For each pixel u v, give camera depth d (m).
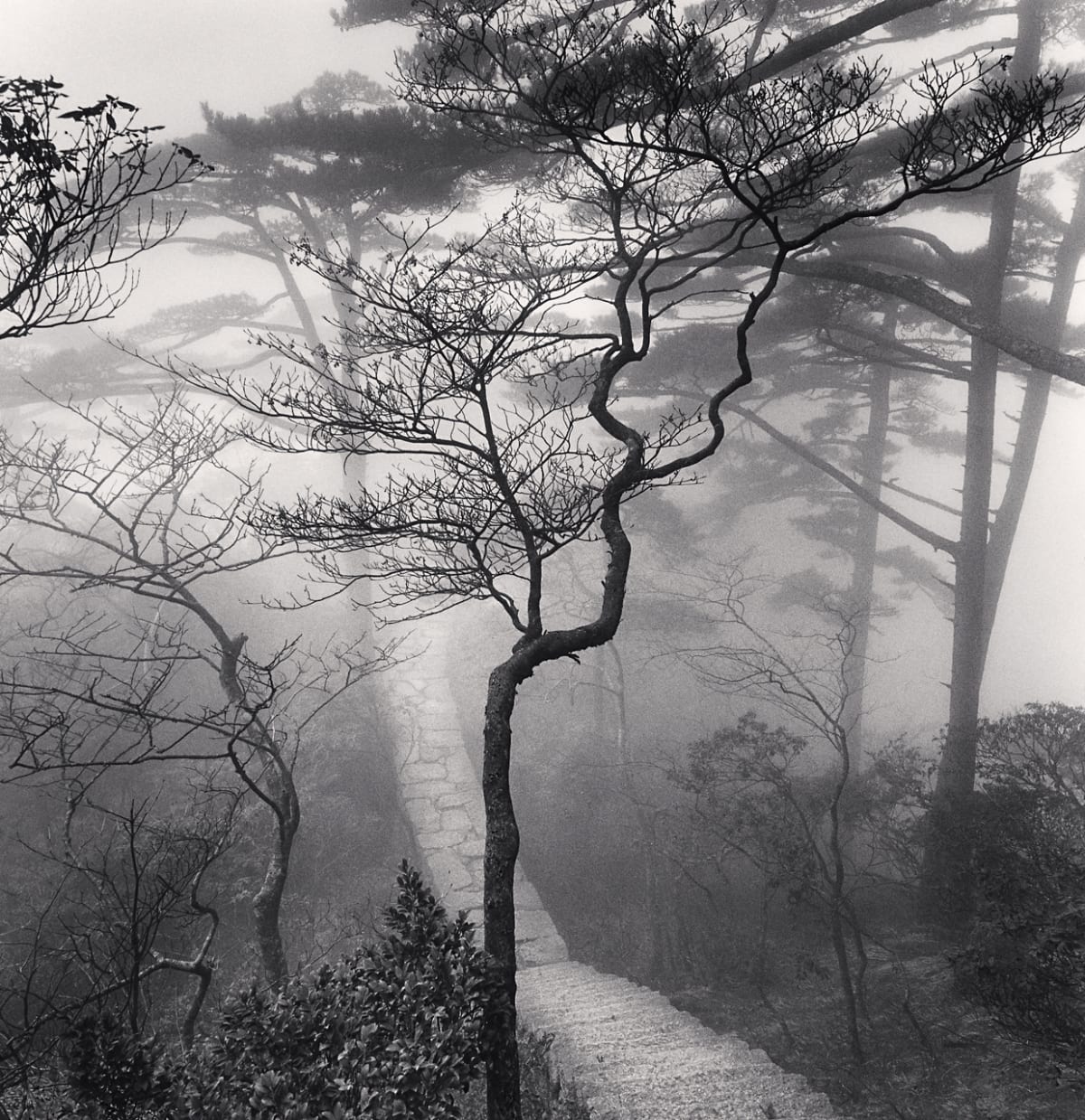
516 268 7.98
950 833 11.69
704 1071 9.26
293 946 13.37
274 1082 4.32
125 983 6.67
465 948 5.13
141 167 4.34
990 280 14.88
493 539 7.25
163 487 8.58
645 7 6.29
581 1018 11.55
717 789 14.53
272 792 8.68
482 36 6.57
